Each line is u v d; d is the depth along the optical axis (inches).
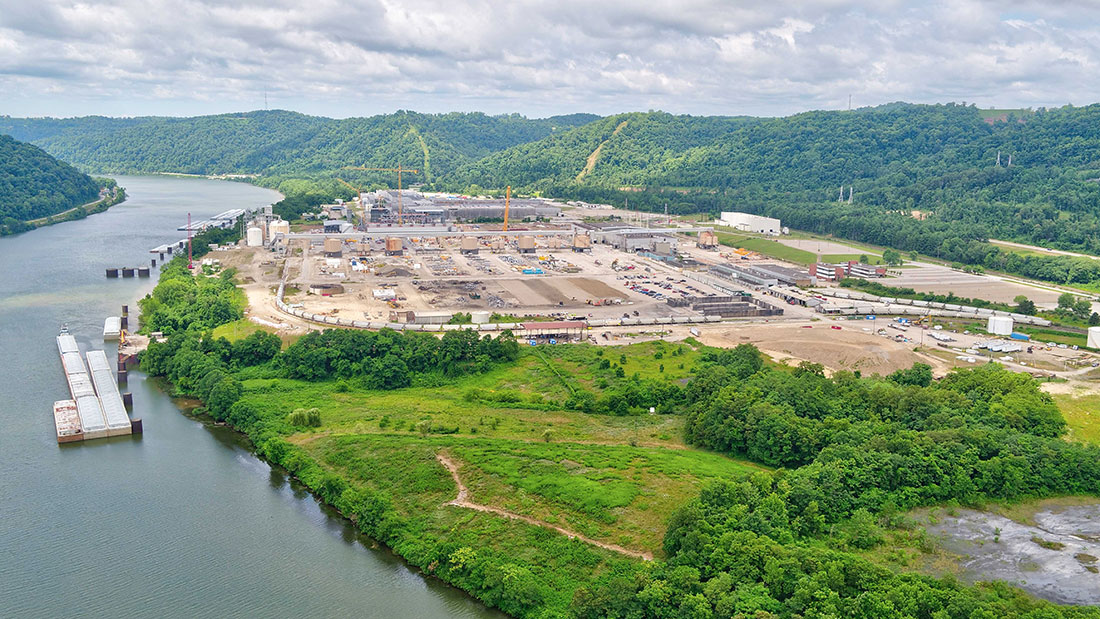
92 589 6550.2
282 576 6796.3
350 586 6683.1
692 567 6250.0
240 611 6294.3
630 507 7450.8
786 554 6210.6
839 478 7554.1
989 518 7465.6
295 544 7322.8
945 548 6904.5
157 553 7101.4
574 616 6117.1
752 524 6688.0
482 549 7007.9
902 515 7377.0
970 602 5556.1
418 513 7647.6
